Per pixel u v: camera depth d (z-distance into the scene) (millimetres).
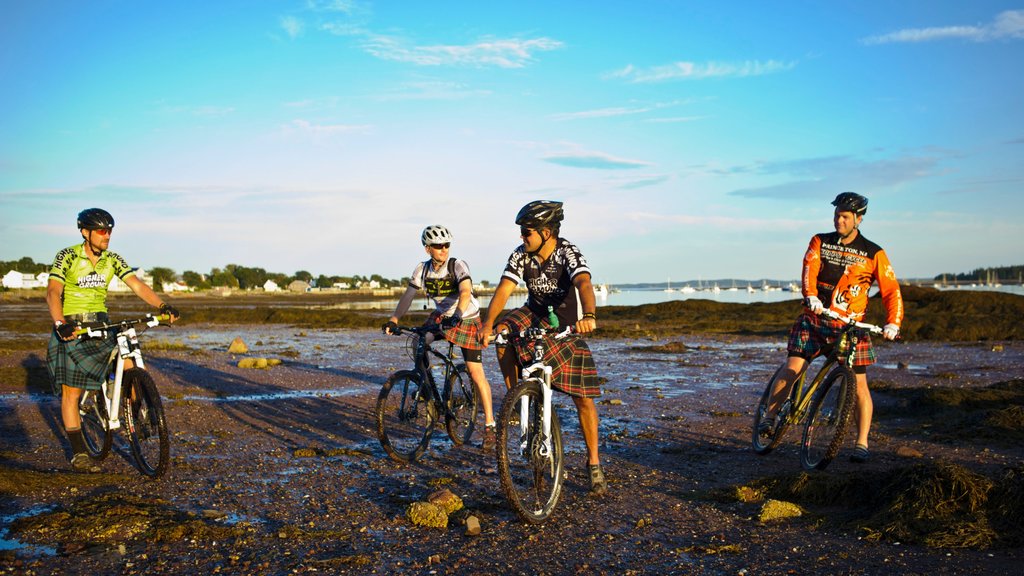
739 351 16406
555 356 4469
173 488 4727
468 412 6410
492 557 3564
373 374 11828
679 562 3510
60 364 5137
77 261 5211
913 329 19562
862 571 3340
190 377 10805
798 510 4281
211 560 3467
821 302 5504
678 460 5812
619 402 8734
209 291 129000
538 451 4242
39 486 4590
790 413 5609
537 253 4602
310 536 3828
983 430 6520
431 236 5953
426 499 4473
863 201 5473
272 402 8641
